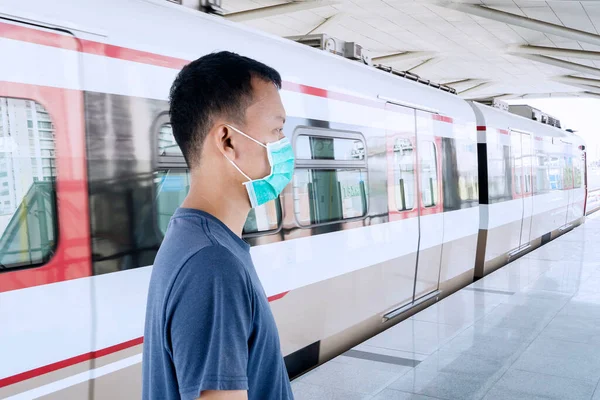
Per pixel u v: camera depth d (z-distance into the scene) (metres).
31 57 2.61
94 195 2.86
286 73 4.28
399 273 5.99
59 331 2.70
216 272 1.10
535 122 12.39
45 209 2.66
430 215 6.69
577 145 16.44
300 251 4.40
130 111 3.05
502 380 4.24
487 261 8.98
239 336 1.11
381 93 5.64
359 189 5.22
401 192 6.02
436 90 7.40
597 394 4.02
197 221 1.21
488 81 30.11
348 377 4.21
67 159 2.75
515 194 10.25
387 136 5.74
